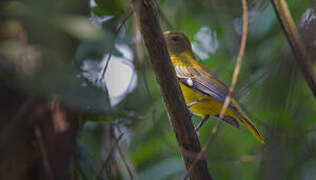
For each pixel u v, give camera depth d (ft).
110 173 22.34
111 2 23.06
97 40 13.53
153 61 20.94
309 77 20.15
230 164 36.68
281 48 34.27
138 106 26.73
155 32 19.79
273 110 32.83
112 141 22.20
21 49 13.79
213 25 37.99
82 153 21.95
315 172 34.04
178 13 36.76
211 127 38.65
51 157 16.25
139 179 32.60
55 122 16.15
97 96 15.40
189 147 23.24
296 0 33.50
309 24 28.37
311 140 35.09
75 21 13.51
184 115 22.53
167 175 33.04
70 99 14.07
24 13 13.14
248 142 37.81
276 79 32.96
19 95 15.40
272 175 31.45
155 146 34.01
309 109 35.65
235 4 37.45
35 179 16.14
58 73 13.55
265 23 36.37
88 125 25.62
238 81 35.12
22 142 15.84
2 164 15.60
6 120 15.42
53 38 13.24
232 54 37.50
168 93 21.93
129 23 28.63
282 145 32.09
